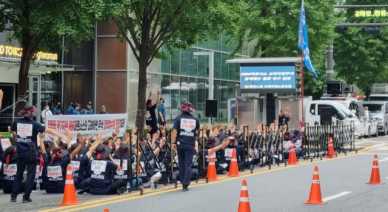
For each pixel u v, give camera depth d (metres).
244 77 29.59
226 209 11.60
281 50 37.66
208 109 26.38
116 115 19.17
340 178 16.95
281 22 37.31
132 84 35.66
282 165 21.36
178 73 40.84
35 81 31.95
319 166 20.72
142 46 25.50
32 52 21.34
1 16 20.55
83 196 13.57
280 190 14.46
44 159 14.16
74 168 14.23
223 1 25.00
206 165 17.58
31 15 18.97
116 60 35.06
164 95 39.25
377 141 36.44
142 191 13.70
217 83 46.09
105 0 19.50
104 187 13.66
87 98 35.03
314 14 37.03
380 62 52.62
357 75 52.56
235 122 31.30
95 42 35.16
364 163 21.86
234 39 38.91
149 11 25.08
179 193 14.00
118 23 25.61
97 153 13.70
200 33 25.02
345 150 28.33
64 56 33.59
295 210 11.52
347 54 52.03
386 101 45.53
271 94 31.00
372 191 14.25
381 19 51.06
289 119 28.91
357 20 51.03
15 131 12.66
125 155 14.19
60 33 18.81
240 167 19.22
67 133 14.70
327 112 28.89
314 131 24.75
